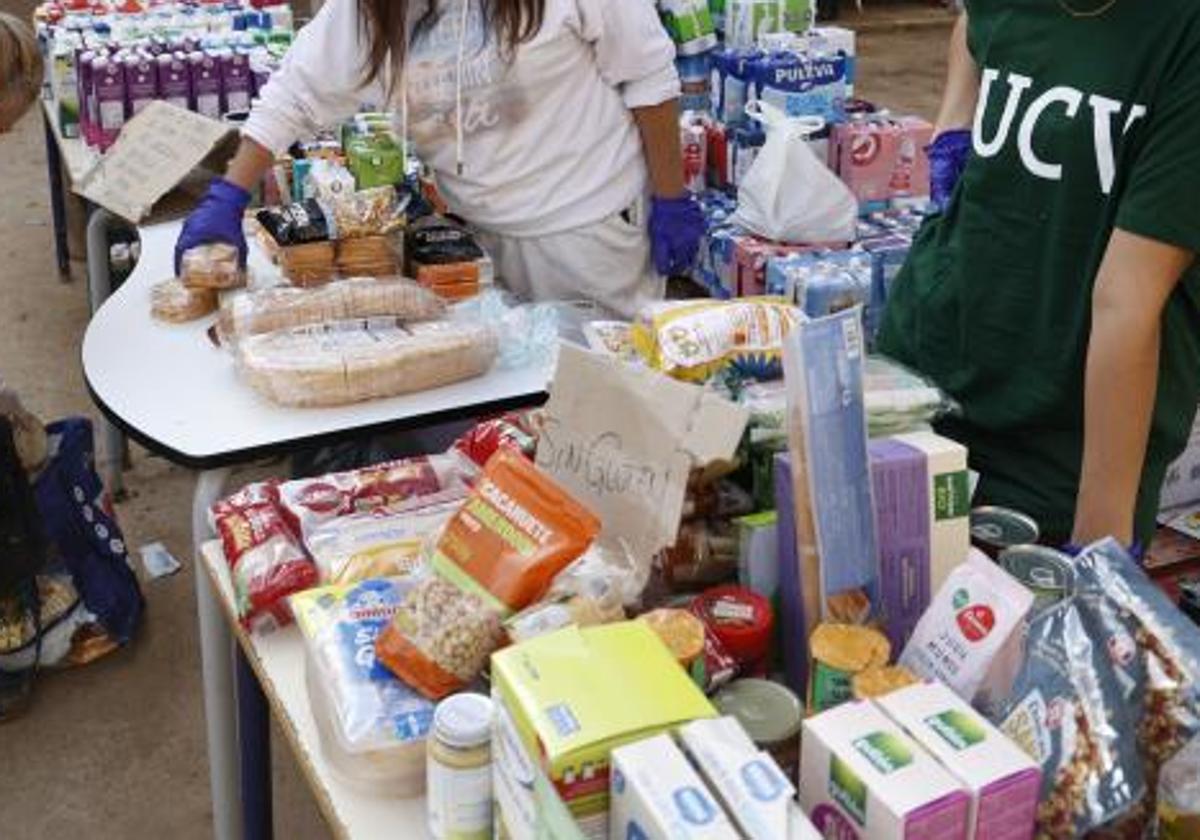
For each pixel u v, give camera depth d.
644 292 2.57
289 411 1.90
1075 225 1.39
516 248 2.46
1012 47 1.44
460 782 1.04
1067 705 0.98
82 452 2.84
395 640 1.19
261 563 1.45
